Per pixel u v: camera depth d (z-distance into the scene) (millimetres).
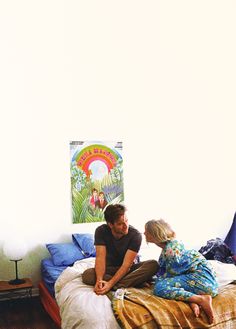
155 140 4141
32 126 3615
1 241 3465
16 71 3551
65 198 3736
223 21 4336
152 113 4133
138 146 4066
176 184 4219
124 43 3971
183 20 4148
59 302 2373
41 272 3545
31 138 3609
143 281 2426
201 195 4332
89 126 3857
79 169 3801
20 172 3555
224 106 4496
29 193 3588
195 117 4336
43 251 3629
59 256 3352
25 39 3566
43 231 3639
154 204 4113
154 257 3418
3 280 3459
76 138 3797
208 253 3510
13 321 2932
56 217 3693
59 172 3715
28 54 3592
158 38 4113
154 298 2180
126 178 4004
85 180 3824
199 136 4352
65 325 2158
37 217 3617
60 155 3723
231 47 4500
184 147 4270
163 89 4184
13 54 3533
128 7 3871
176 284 2227
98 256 2504
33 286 3512
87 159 3840
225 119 4496
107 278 2404
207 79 4402
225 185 4469
